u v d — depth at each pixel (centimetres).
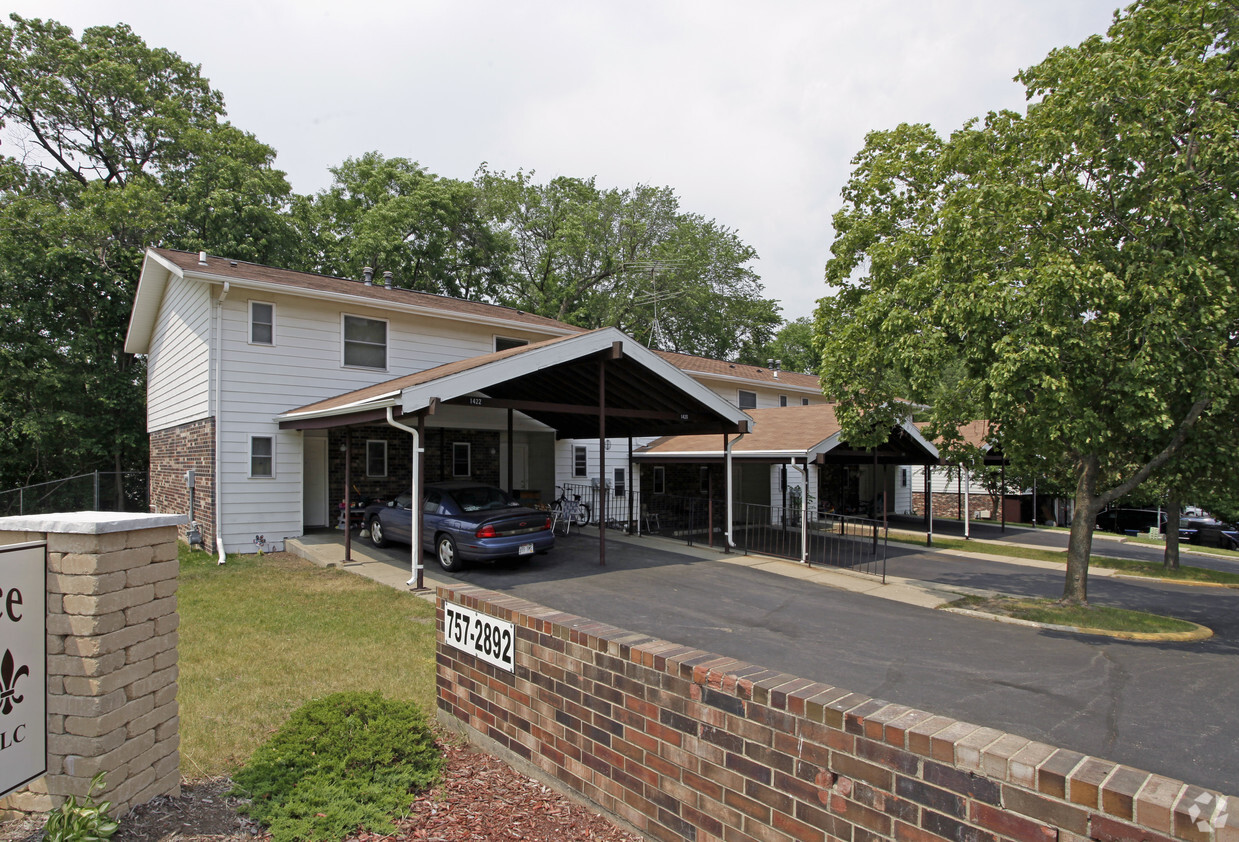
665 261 3734
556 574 1163
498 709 446
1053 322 851
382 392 1238
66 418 2048
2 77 2439
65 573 332
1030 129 984
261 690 576
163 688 375
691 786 315
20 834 321
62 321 2177
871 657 761
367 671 632
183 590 1014
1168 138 852
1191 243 841
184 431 1540
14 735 308
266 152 2695
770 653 764
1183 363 849
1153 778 197
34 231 2086
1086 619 969
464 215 3378
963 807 222
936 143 1187
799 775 271
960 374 1337
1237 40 862
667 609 952
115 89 2531
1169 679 711
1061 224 905
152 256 1452
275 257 2522
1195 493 1448
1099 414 953
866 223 1236
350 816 351
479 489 1262
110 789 333
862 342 1191
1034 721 583
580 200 3962
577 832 350
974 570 1460
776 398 2709
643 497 2231
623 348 1229
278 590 1015
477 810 374
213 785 400
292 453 1448
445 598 508
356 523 1587
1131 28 932
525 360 1102
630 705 350
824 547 1647
